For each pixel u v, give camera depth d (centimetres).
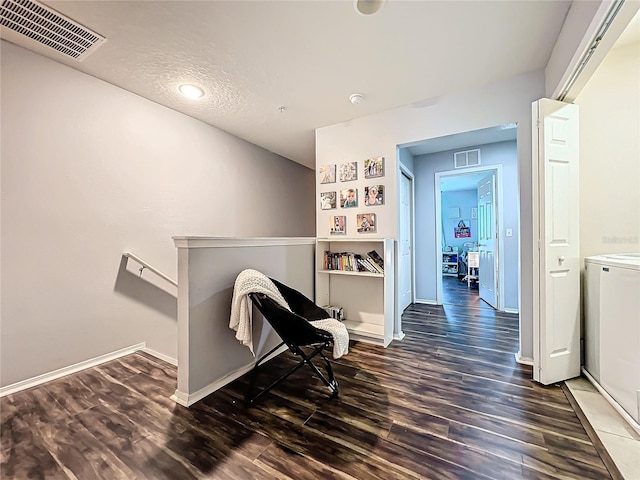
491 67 225
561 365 200
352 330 289
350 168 318
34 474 126
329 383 191
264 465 129
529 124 234
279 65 221
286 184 485
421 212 452
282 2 161
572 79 182
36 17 171
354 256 303
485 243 450
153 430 154
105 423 160
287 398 184
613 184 215
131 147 262
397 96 269
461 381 203
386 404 176
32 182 205
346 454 135
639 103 210
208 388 192
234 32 185
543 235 196
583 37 153
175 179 301
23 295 202
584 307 212
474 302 451
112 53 205
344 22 177
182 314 182
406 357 246
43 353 210
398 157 299
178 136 304
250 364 229
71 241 225
